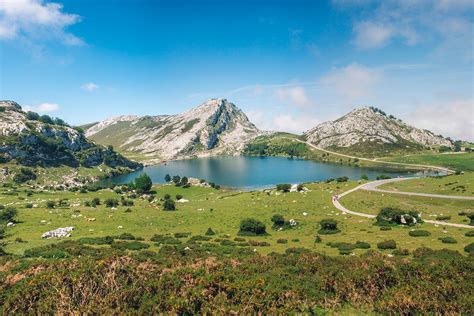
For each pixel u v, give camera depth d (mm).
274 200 132375
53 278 24656
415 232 69875
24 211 109625
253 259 38156
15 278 27953
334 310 23094
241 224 84562
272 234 83438
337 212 109750
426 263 31000
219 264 33438
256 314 21891
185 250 51062
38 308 21500
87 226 88812
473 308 21000
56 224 89938
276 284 25344
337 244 62406
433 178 175375
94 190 197500
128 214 108812
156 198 171875
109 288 24109
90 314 20719
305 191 149250
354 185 166250
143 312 21625
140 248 58875
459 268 28109
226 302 22984
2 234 74938
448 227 77875
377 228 82688
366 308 23188
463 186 142250
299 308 22875
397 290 24047
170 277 26859
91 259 31266
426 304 21656
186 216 106875
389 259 32562
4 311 21750
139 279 26141
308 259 36750
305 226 90375
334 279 26344
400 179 182875
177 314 21812
